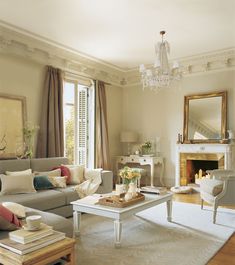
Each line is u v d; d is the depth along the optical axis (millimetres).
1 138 4504
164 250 2881
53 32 4652
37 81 5176
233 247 2990
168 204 3871
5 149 4551
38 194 3654
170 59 6152
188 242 3098
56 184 4199
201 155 5992
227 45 5293
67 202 3914
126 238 3219
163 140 6742
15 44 4742
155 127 6879
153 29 4516
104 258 2684
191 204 4855
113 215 2967
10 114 4660
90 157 6527
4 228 2121
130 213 3066
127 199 3256
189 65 6234
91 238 3217
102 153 6531
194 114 6191
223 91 5816
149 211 4375
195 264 2562
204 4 3674
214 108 5930
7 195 3559
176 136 6527
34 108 5105
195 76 6254
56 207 3746
